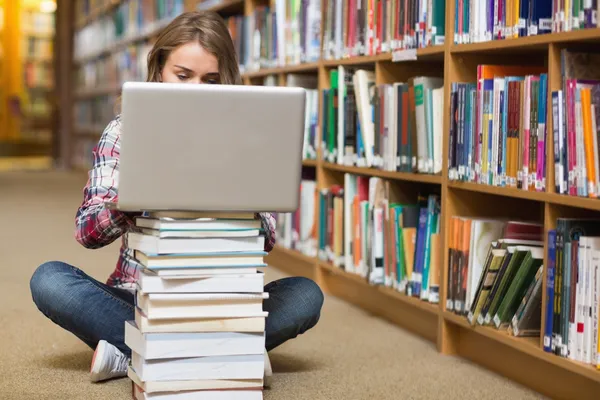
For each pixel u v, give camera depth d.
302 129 1.71
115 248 4.77
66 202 7.11
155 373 1.79
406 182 2.97
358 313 3.17
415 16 2.76
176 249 1.74
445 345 2.59
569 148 2.00
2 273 3.87
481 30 2.42
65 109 10.72
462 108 2.46
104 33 8.87
